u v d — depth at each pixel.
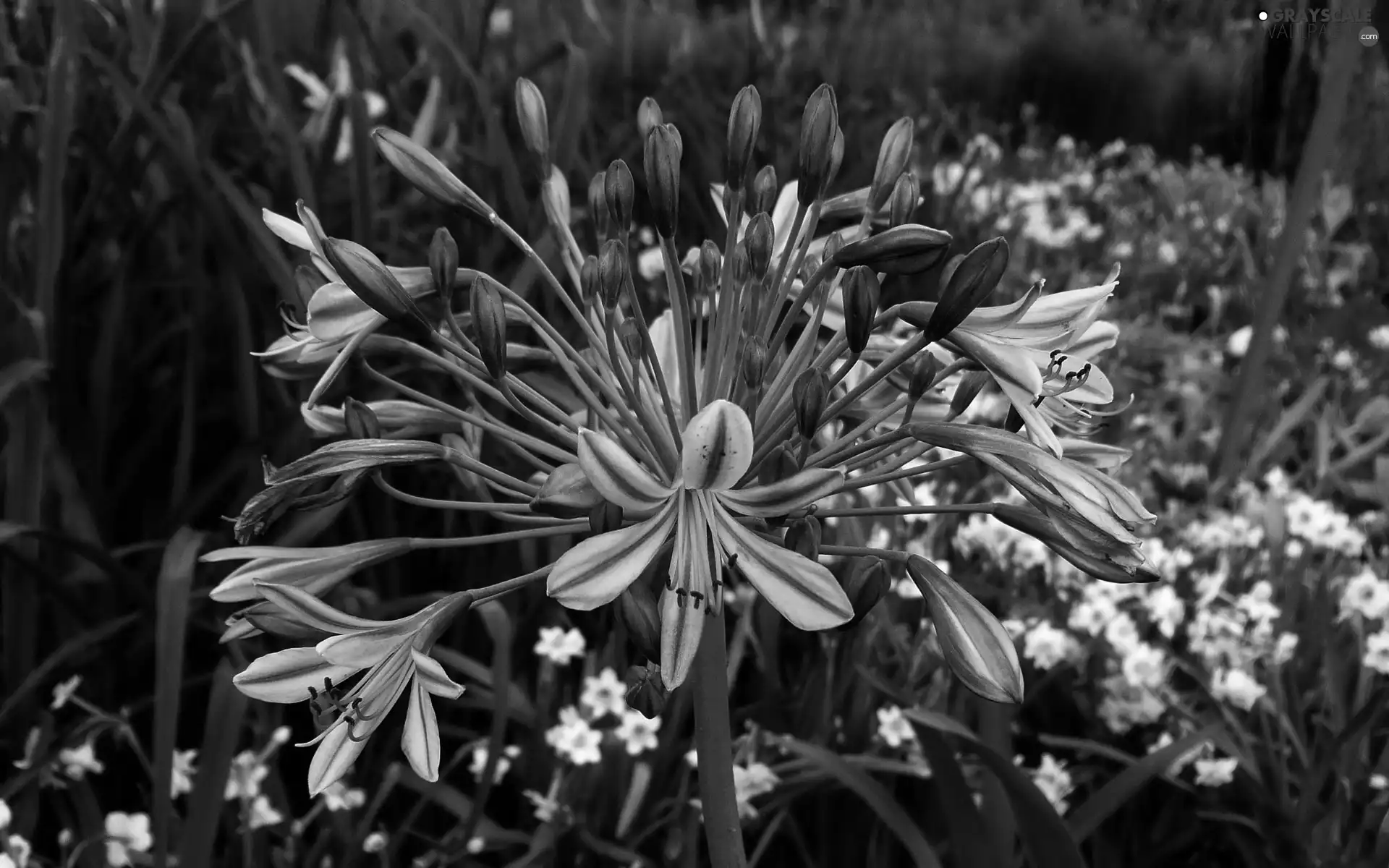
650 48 1.04
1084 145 1.54
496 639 0.43
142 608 0.44
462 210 0.31
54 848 0.45
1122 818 0.46
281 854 0.42
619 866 0.44
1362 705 0.47
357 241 0.50
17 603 0.44
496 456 0.51
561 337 0.30
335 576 0.30
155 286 0.51
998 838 0.40
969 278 0.27
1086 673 0.49
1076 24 1.72
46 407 0.44
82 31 0.53
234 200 0.47
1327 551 0.60
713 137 0.78
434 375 0.51
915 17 1.72
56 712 0.46
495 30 0.90
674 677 0.27
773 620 0.47
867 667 0.47
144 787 0.46
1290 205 0.63
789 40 1.22
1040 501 0.28
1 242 0.47
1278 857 0.43
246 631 0.30
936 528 0.54
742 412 0.26
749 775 0.43
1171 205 1.20
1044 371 0.30
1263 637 0.48
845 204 0.34
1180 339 0.89
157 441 0.50
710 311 0.32
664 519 0.28
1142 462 0.70
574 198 0.69
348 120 0.58
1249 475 0.69
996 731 0.41
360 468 0.29
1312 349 0.88
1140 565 0.28
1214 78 1.58
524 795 0.45
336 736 0.28
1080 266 1.07
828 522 0.56
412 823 0.46
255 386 0.49
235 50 0.58
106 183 0.49
